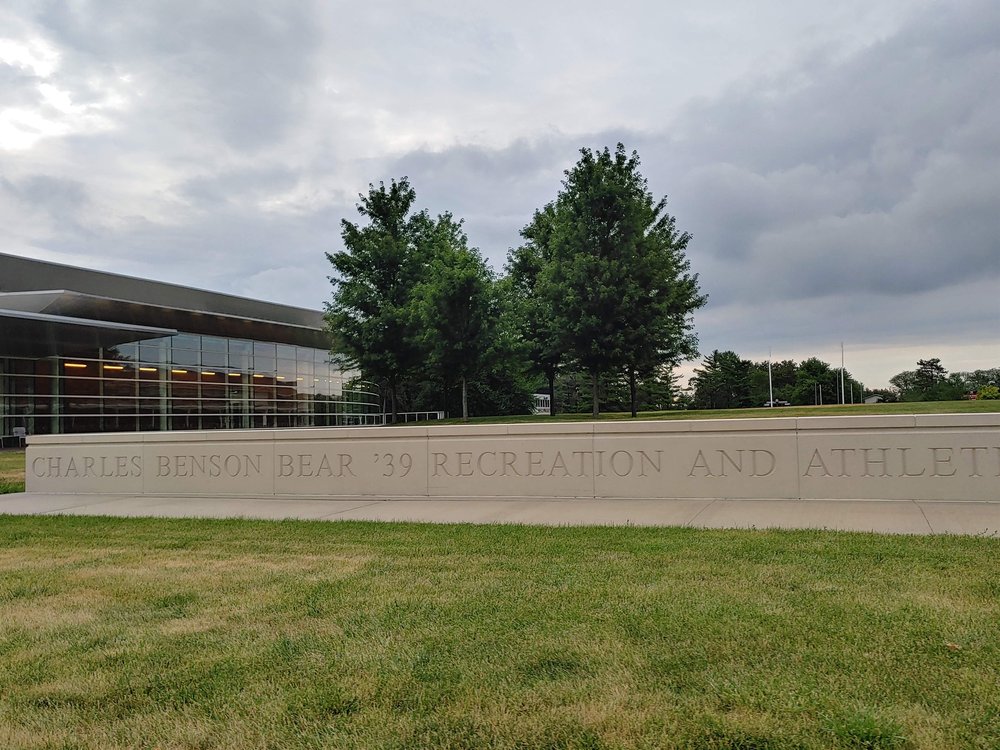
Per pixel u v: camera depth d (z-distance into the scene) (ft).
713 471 34.55
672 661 12.66
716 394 271.49
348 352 115.75
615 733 10.16
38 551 25.57
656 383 231.09
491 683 12.01
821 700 10.84
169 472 44.32
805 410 102.53
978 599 15.75
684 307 103.86
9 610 17.38
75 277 107.34
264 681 12.44
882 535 23.84
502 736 10.20
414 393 187.42
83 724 11.09
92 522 32.81
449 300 101.71
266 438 42.29
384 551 23.61
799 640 13.43
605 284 91.25
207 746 10.29
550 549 22.99
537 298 123.44
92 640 14.89
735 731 10.02
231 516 33.86
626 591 17.24
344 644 14.10
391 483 39.86
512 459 37.81
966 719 10.19
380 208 119.24
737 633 13.91
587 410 230.68
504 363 107.65
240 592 18.53
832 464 32.86
